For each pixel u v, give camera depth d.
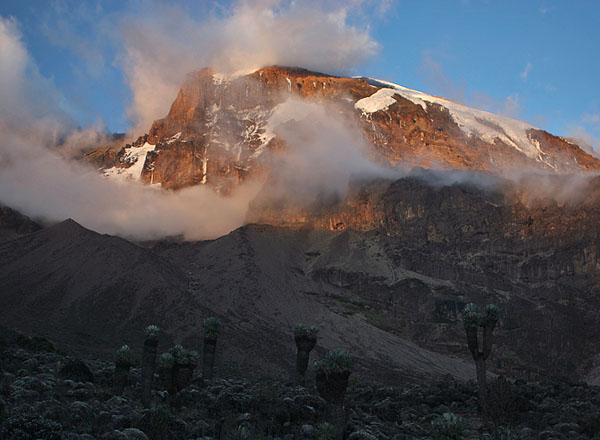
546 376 119.00
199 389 47.25
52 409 28.88
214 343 57.28
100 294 115.69
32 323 100.25
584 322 145.38
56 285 117.25
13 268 124.56
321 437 29.55
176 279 134.25
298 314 128.88
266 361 94.88
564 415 44.97
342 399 30.89
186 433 29.06
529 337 136.50
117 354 43.78
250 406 36.94
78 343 93.38
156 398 40.41
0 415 26.95
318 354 103.81
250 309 127.00
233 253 160.75
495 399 45.25
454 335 132.38
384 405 46.88
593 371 127.38
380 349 117.06
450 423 26.38
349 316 134.12
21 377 40.22
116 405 34.34
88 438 24.97
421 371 107.25
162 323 111.00
